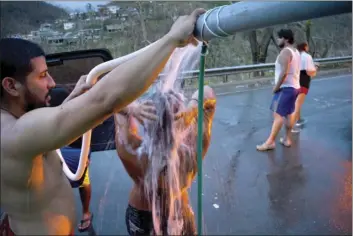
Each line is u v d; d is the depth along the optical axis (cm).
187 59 145
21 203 111
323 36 1427
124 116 171
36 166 109
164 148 171
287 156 453
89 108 100
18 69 111
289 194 357
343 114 648
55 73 240
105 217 310
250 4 94
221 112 661
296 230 298
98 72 140
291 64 444
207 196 348
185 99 168
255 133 544
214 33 106
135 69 100
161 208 182
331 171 407
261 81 934
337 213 319
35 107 118
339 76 1076
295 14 84
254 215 319
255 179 388
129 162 178
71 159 217
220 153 461
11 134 104
